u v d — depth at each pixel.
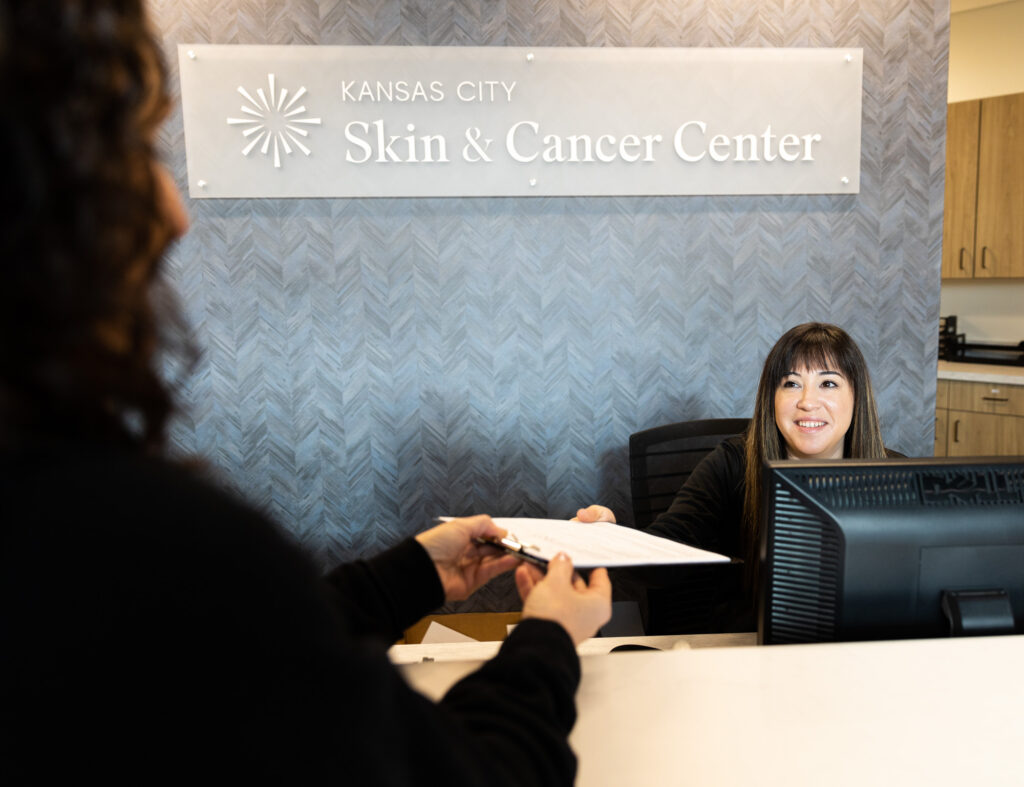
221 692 0.37
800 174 2.61
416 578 0.94
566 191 2.56
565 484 2.71
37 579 0.36
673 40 2.55
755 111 2.56
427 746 0.46
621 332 2.66
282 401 2.61
